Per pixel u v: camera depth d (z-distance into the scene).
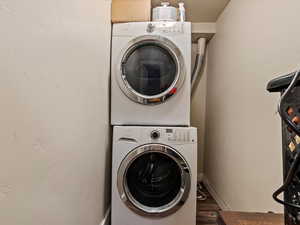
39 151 0.64
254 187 1.37
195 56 2.83
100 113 1.42
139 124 1.70
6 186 0.49
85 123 1.09
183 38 1.69
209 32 2.50
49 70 0.70
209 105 2.65
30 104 0.59
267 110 1.23
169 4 2.10
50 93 0.71
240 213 0.68
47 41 0.69
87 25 1.12
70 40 0.88
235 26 1.82
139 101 1.68
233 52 1.85
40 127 0.65
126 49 1.68
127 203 1.49
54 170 0.74
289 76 0.51
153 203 1.53
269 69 1.23
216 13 2.29
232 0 1.92
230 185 1.81
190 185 1.50
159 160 1.57
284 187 0.48
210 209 1.97
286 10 1.06
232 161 1.78
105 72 1.56
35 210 0.62
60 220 0.79
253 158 1.40
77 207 0.98
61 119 0.80
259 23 1.36
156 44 1.68
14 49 0.52
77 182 0.98
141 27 1.70
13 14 0.52
